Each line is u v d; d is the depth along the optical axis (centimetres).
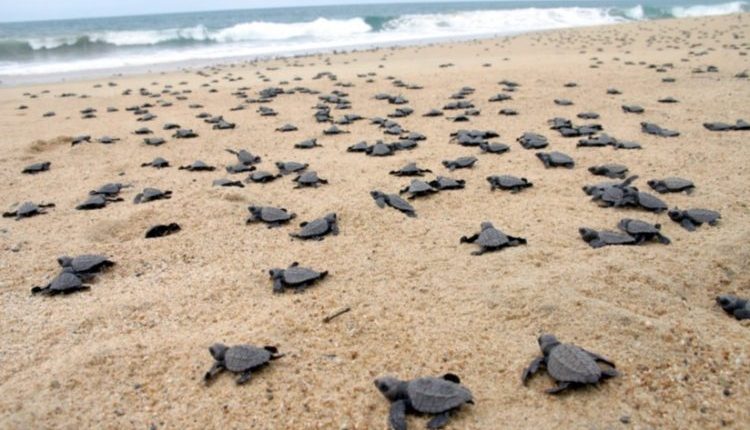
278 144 118
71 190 94
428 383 38
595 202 75
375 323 50
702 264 55
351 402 41
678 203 72
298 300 54
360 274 59
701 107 128
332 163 101
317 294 55
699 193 75
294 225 73
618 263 56
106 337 50
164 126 138
